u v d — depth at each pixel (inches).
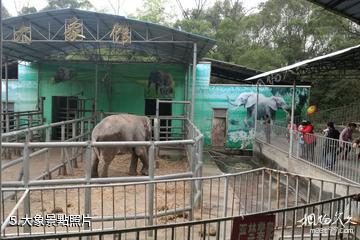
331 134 437.4
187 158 494.6
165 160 513.7
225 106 734.5
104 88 733.9
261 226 128.4
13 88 737.0
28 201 205.8
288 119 737.0
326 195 389.7
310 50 1122.7
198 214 275.1
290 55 1108.5
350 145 356.2
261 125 671.8
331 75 599.5
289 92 738.8
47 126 354.0
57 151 517.3
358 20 353.7
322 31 901.2
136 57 770.8
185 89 718.5
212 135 739.4
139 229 109.7
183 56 650.2
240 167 613.3
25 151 216.8
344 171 364.2
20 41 472.4
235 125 737.0
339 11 335.0
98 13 436.8
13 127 590.6
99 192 302.0
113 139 361.1
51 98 733.9
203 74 729.6
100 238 106.4
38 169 399.5
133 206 268.1
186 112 681.0
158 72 732.0
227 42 1142.3
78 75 732.7
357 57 459.2
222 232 236.7
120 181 231.3
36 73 734.5
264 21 1186.6
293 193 414.3
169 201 288.5
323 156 409.1
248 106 736.3
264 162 635.5
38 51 648.4
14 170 373.1
